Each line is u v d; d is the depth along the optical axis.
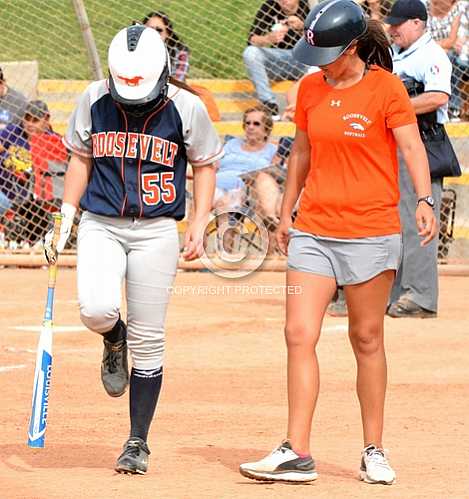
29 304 37.34
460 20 49.38
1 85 46.72
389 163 18.00
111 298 18.05
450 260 46.12
